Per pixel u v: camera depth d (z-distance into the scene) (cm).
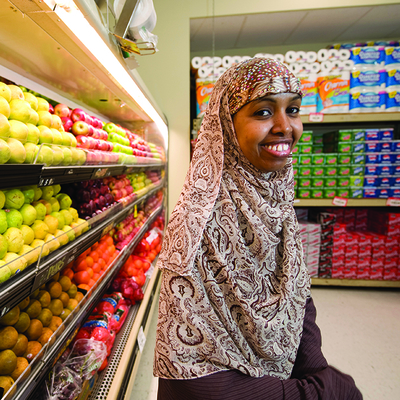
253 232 57
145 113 178
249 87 51
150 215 219
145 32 90
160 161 221
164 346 53
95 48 81
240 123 53
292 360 61
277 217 59
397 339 181
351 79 228
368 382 145
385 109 230
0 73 91
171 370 51
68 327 80
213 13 236
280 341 59
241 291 56
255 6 235
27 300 70
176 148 251
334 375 54
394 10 239
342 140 239
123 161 131
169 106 247
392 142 237
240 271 56
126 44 87
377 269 247
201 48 314
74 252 81
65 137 82
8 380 57
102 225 109
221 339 52
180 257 53
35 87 111
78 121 105
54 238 72
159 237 235
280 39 294
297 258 63
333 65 228
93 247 122
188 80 244
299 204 243
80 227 91
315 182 242
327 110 231
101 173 105
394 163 237
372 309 219
